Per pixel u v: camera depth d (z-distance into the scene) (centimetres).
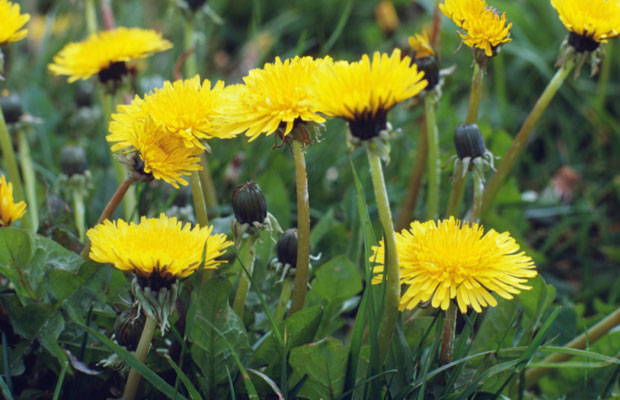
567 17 55
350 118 49
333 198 75
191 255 50
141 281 50
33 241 55
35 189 67
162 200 67
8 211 55
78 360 53
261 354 54
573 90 97
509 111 91
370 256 52
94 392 54
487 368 53
